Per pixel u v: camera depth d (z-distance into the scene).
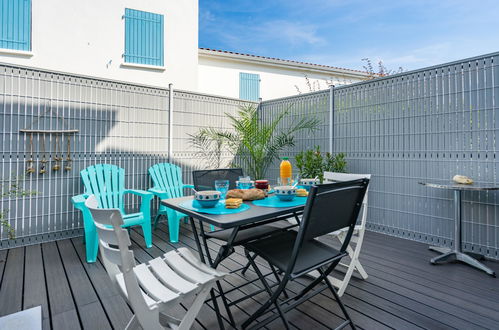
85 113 3.59
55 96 3.39
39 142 3.29
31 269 2.59
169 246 3.21
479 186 2.56
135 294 1.28
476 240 2.99
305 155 4.22
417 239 3.40
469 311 1.95
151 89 4.11
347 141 4.08
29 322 1.82
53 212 3.37
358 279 2.43
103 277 2.44
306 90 9.09
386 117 3.67
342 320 1.87
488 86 2.89
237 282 2.38
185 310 1.99
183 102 4.43
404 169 3.51
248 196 1.93
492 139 2.87
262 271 2.58
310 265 1.61
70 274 2.50
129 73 5.57
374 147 3.78
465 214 3.06
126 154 3.89
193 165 4.52
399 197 3.56
